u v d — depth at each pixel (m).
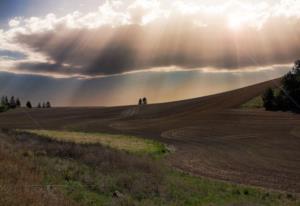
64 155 19.08
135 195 13.19
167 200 13.54
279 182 21.11
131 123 74.94
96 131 62.03
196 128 60.19
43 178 12.14
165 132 56.66
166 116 84.94
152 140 43.12
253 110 79.75
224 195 16.12
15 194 8.52
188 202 13.86
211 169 24.88
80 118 93.12
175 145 39.94
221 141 42.88
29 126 77.69
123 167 17.97
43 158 16.08
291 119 63.88
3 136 22.77
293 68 76.75
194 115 81.50
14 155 14.38
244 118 69.25
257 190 18.34
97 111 109.75
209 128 59.03
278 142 40.78
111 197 12.23
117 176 15.40
